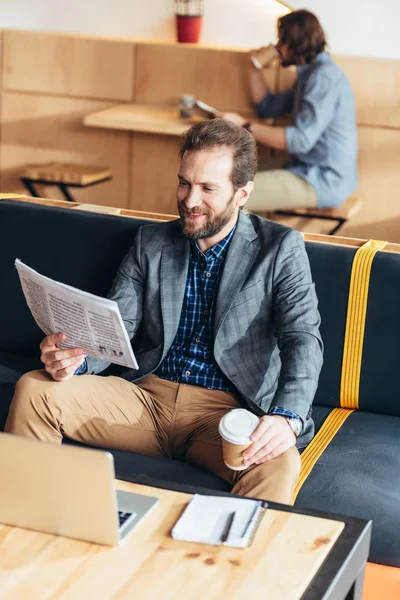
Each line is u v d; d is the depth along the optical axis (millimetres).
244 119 4801
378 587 2041
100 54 5320
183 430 2318
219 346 2301
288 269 2299
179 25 5246
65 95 5465
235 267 2316
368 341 2424
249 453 1930
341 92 4711
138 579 1496
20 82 5512
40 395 2207
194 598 1451
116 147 5477
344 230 5246
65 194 5191
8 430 2232
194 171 2240
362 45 5148
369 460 2211
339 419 2436
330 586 1488
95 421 2271
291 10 5199
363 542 1646
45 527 1620
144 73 5289
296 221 5254
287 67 4871
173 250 2395
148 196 5516
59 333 2170
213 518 1657
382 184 5121
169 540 1601
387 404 2447
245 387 2299
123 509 1681
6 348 2834
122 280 2441
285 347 2244
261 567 1529
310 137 4676
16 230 2779
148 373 2402
